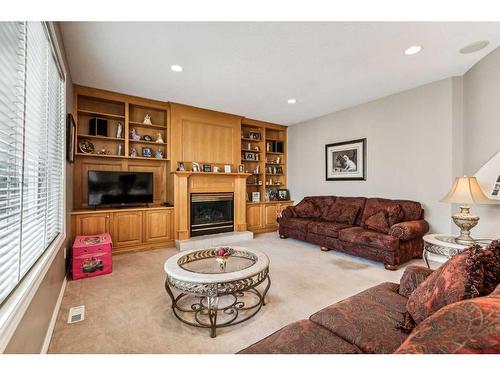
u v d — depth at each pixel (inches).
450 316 26.0
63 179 96.6
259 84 137.9
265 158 230.7
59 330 70.3
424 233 132.1
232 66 116.2
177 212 167.6
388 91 149.9
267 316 79.1
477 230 116.4
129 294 94.0
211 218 187.8
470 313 24.8
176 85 139.4
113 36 91.0
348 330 44.3
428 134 138.9
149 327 72.5
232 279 69.4
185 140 176.4
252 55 106.0
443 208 133.0
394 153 154.9
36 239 60.7
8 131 43.1
